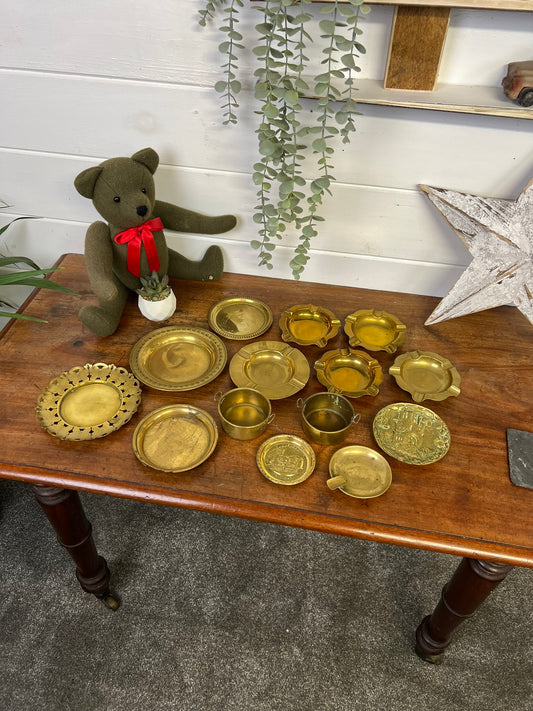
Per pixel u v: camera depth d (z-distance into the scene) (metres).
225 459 0.95
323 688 1.18
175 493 0.90
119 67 1.02
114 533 1.43
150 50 0.99
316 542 1.43
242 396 1.03
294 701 1.16
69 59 1.02
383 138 1.04
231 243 1.28
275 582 1.35
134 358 1.10
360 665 1.21
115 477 0.92
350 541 1.44
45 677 1.18
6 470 0.92
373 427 0.99
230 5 0.91
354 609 1.31
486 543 0.85
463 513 0.88
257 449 0.97
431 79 0.94
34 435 0.97
